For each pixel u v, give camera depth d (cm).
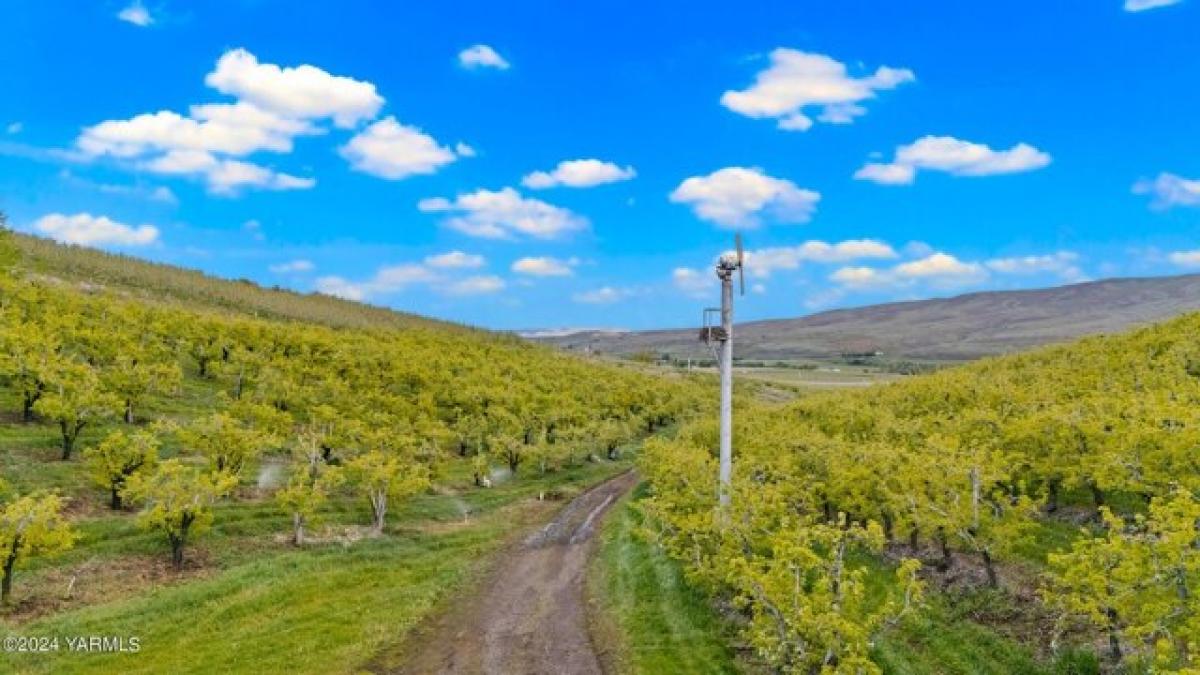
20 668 2538
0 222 10331
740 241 3872
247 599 3231
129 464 4184
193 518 3759
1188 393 3591
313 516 4281
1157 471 2828
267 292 15688
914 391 6406
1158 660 1683
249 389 6806
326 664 2631
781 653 2095
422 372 8294
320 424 5719
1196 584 1880
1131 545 2016
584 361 15325
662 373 17075
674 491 3934
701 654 2627
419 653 2798
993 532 2766
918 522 3045
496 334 18900
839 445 4106
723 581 2891
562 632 2980
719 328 3831
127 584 3428
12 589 3203
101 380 5338
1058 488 3816
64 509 4038
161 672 2539
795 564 2261
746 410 7862
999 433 4025
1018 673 2292
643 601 3244
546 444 7025
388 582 3628
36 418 5231
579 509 5525
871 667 1894
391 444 5528
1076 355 6781
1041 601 2734
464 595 3491
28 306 6725
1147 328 7056
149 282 12425
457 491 5991
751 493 3122
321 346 8375
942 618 2733
